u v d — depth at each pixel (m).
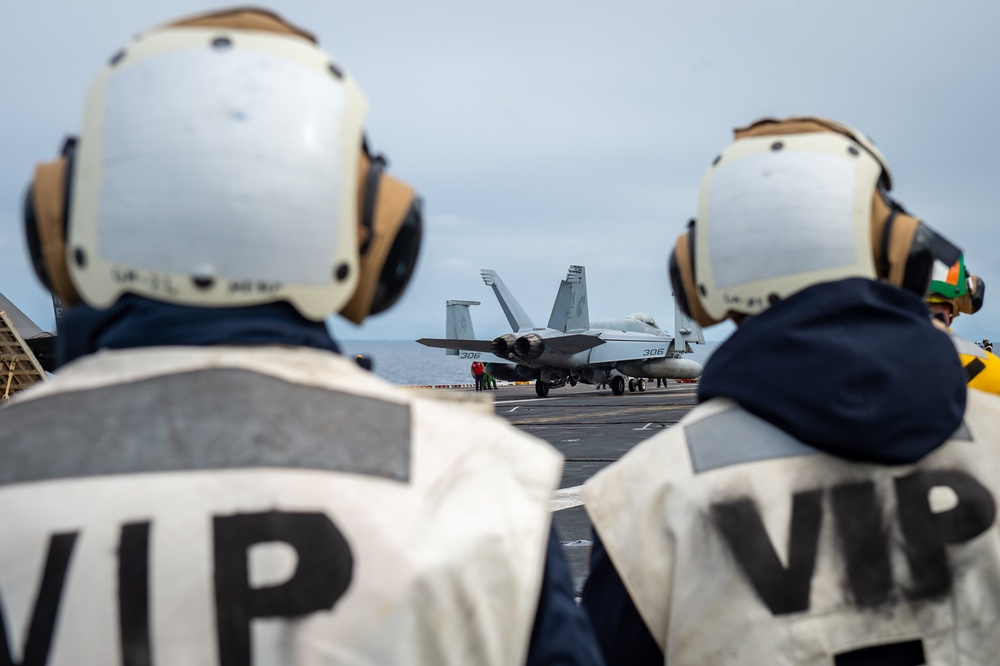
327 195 1.48
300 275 1.45
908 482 1.99
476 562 1.31
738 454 2.03
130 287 1.42
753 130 2.24
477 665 1.30
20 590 1.22
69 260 1.48
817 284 2.02
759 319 2.06
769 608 1.93
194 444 1.31
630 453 2.20
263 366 1.41
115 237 1.41
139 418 1.33
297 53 1.53
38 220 1.55
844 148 2.12
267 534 1.27
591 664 1.50
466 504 1.36
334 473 1.32
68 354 1.51
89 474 1.28
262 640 1.23
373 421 1.41
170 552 1.25
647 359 44.31
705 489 2.01
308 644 1.24
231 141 1.41
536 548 1.38
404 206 1.63
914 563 1.95
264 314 1.46
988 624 1.95
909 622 1.94
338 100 1.53
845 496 1.98
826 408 1.92
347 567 1.26
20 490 1.27
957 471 2.02
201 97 1.42
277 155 1.42
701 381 2.16
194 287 1.41
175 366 1.39
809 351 1.94
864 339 1.94
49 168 1.56
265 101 1.44
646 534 2.06
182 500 1.27
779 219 2.06
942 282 3.94
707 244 2.18
